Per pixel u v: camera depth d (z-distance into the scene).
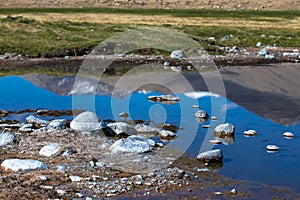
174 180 13.09
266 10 89.06
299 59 36.81
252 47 43.28
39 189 12.04
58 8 82.44
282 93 25.19
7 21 45.84
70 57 35.78
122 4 93.50
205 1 96.88
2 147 15.45
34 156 14.66
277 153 15.66
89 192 12.09
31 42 39.00
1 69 31.50
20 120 19.39
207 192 12.43
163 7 92.88
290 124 19.28
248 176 13.64
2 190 11.80
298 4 94.25
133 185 12.62
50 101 22.81
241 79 28.72
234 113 20.83
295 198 12.30
